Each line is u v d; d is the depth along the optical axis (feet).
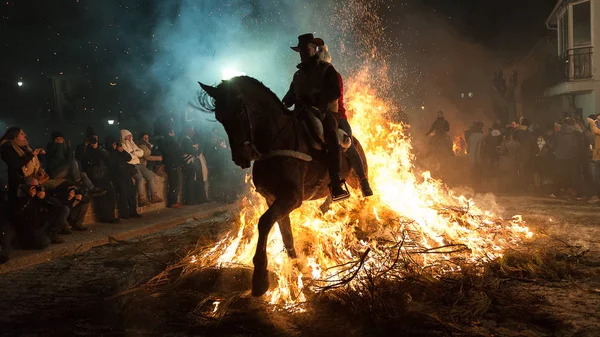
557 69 74.33
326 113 19.21
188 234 30.27
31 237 26.68
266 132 18.28
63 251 27.25
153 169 41.91
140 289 19.69
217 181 45.55
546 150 48.42
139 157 39.47
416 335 15.44
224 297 18.70
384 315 16.72
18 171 26.53
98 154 34.24
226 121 17.04
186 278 20.70
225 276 20.61
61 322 17.35
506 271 20.71
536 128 57.41
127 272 22.98
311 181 19.51
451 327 15.84
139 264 23.95
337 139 19.20
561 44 74.59
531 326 15.94
